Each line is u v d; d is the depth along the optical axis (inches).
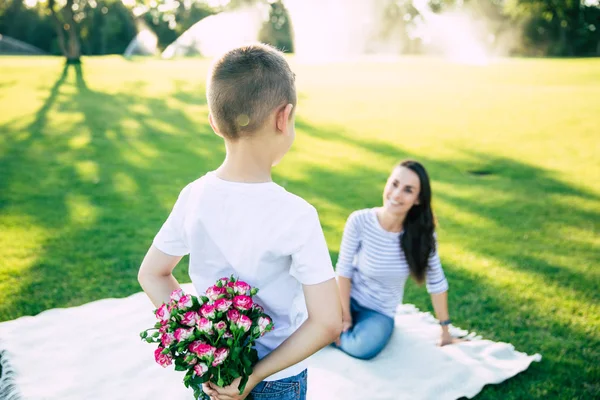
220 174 46.8
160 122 378.9
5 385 86.4
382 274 104.1
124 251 153.3
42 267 139.4
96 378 90.0
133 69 770.8
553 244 172.4
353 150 308.7
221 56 45.8
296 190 226.2
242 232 44.9
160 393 87.3
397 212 100.2
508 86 610.5
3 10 1470.2
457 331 113.2
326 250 45.8
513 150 312.2
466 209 207.8
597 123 383.9
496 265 154.4
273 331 48.6
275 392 50.5
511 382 97.6
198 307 46.3
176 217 49.1
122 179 229.6
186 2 1617.9
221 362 43.8
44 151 272.5
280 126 45.3
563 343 112.7
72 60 851.4
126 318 110.6
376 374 96.2
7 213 178.9
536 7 1407.5
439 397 90.1
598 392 96.1
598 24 1464.1
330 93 546.3
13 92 490.9
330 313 44.5
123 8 1545.3
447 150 311.6
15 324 105.1
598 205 214.4
